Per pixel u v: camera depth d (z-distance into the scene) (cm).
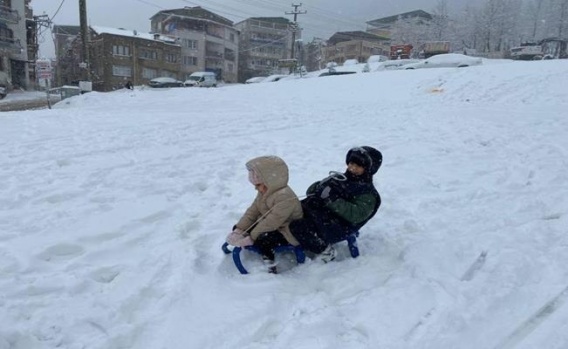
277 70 6016
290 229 333
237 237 329
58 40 6500
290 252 359
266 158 338
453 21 6531
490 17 6119
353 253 358
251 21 7612
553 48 4269
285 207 328
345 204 336
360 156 337
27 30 4428
